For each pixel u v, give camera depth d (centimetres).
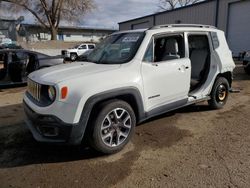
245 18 2011
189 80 503
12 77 897
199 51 585
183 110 598
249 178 321
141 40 439
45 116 352
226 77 630
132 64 413
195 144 420
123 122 395
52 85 352
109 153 386
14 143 433
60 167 356
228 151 393
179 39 500
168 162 364
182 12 2658
